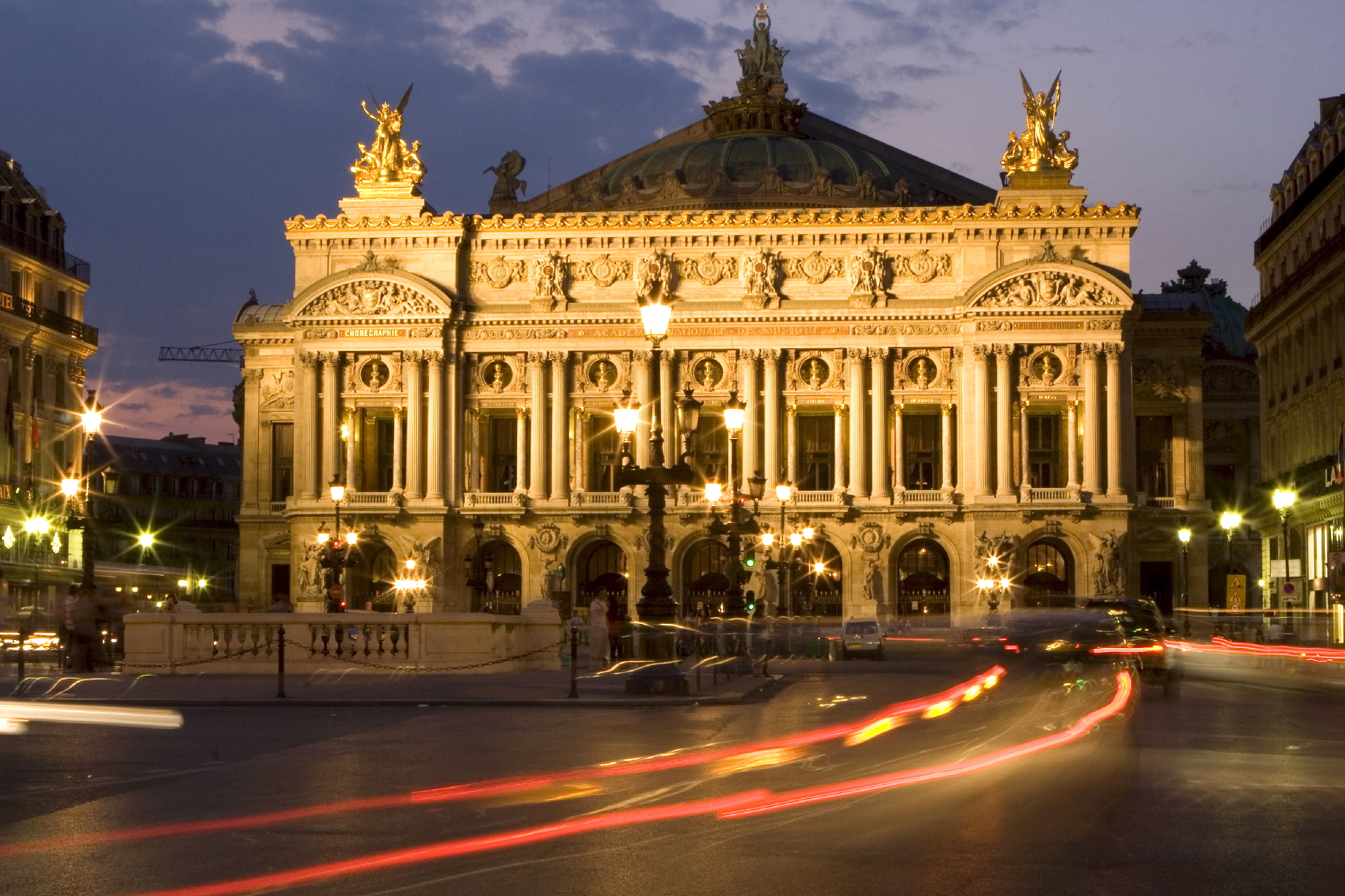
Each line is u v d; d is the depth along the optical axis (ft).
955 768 102.94
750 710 160.86
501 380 423.64
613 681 203.51
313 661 223.51
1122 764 104.47
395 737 125.90
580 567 422.41
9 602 393.50
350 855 72.18
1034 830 79.15
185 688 186.39
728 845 75.05
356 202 429.79
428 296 416.05
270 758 109.91
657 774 100.63
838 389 416.05
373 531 415.03
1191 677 235.20
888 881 67.00
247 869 68.80
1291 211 404.57
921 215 415.23
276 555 447.01
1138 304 413.80
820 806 86.79
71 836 77.25
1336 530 360.69
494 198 508.53
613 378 420.77
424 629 224.94
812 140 521.24
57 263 441.27
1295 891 65.62
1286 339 418.10
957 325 412.98
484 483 423.64
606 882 66.59
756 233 419.33
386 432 435.12
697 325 416.87
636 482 175.01
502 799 89.56
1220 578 561.84
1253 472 563.89
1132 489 408.87
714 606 417.49
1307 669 263.08
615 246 421.18
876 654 331.98
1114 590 402.52
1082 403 410.11
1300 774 102.17
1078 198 424.46
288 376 448.65
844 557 411.34
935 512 409.08
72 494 238.27
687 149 515.09
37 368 423.23
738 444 418.51
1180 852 73.67
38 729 133.18
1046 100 428.56
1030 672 181.47
